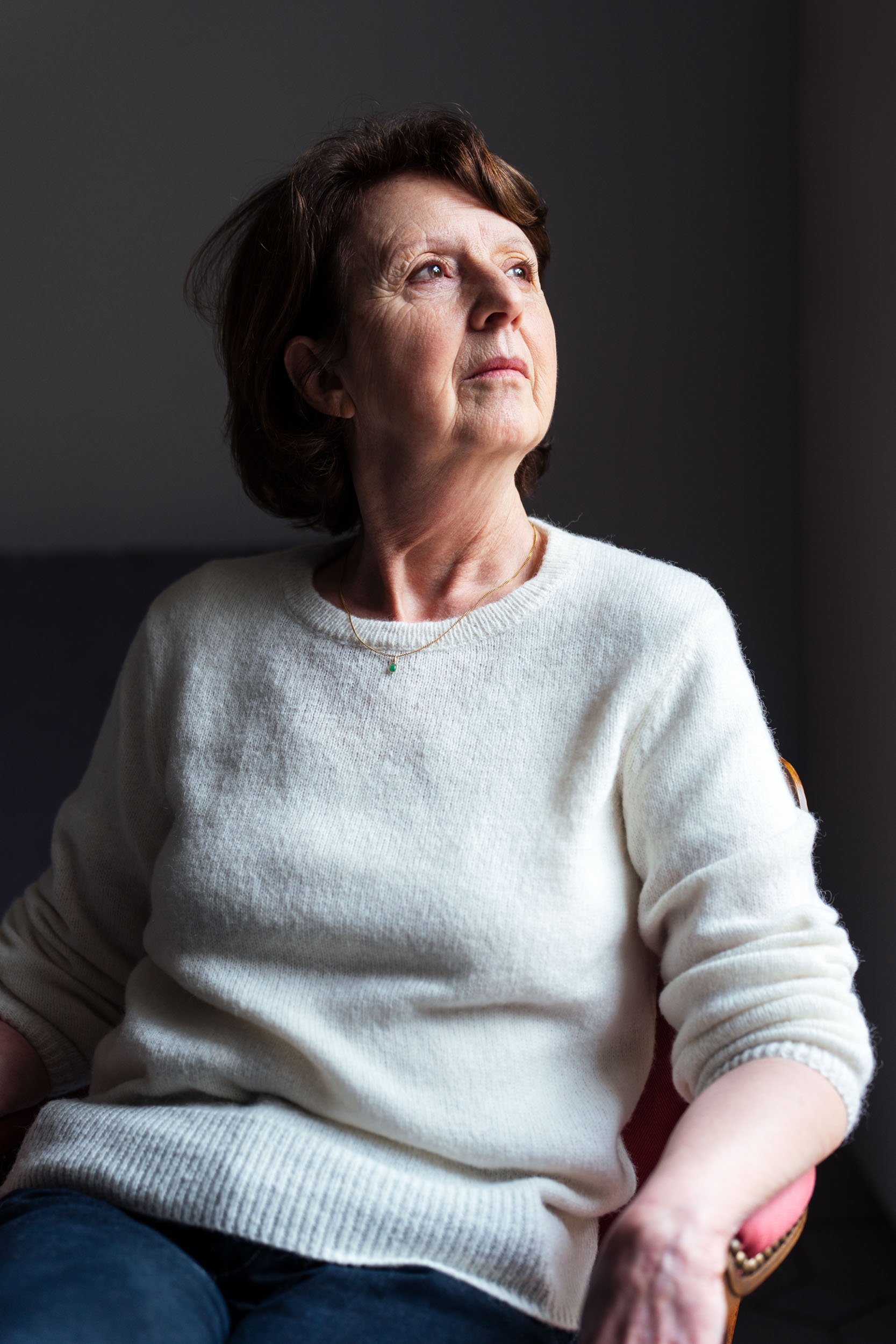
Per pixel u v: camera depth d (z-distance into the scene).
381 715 1.06
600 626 1.05
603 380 2.70
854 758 2.18
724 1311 0.75
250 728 1.10
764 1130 0.81
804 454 2.55
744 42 2.59
